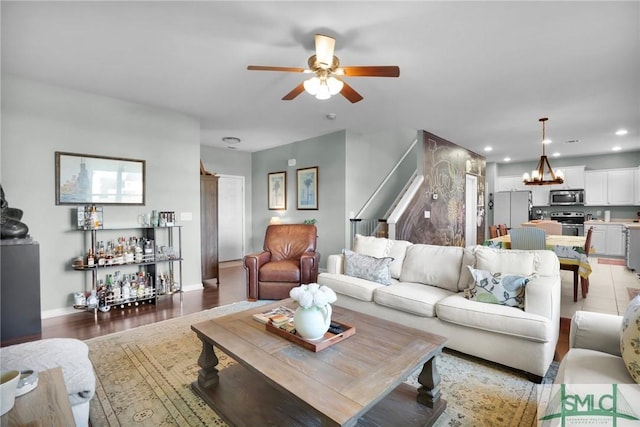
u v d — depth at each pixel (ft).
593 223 24.72
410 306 8.54
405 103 13.25
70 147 11.47
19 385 3.67
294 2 6.81
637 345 4.07
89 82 10.98
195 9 7.05
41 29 7.77
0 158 10.16
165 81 10.98
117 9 7.02
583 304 12.28
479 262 8.83
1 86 10.16
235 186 23.79
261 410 5.64
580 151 23.99
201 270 15.85
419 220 17.98
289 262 13.80
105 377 7.00
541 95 12.24
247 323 6.68
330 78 8.04
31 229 10.66
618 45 8.54
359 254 11.19
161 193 13.85
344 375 4.59
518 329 6.81
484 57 9.27
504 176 29.91
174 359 7.83
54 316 11.03
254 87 11.54
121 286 11.91
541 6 6.92
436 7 6.97
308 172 19.94
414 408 5.67
